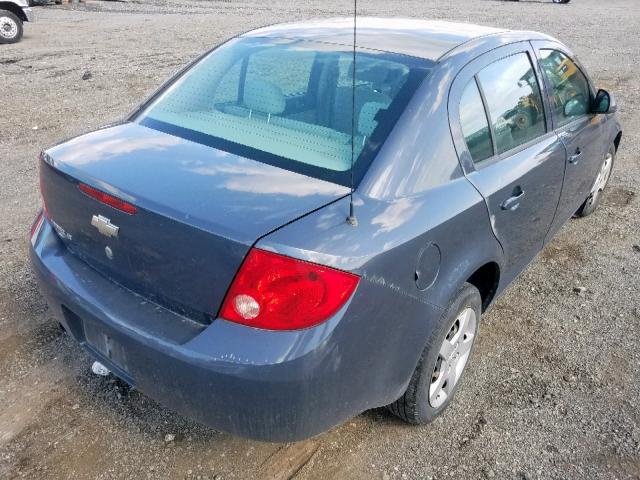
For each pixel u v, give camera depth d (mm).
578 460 2500
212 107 2652
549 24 17625
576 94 3803
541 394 2887
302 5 20203
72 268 2338
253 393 1842
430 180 2289
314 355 1836
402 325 2131
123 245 2100
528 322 3492
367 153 2199
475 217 2447
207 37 12984
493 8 21922
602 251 4426
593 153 4125
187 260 1919
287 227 1855
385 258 1972
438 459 2480
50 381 2795
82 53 10969
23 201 4809
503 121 2850
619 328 3461
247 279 1812
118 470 2350
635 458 2521
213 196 1996
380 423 2656
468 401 2824
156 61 10375
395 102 2348
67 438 2484
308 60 2695
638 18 20500
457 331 2602
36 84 8617
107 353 2244
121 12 17750
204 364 1850
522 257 3242
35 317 3246
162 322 2012
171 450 2455
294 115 2467
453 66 2555
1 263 3789
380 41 2771
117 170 2199
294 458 2449
